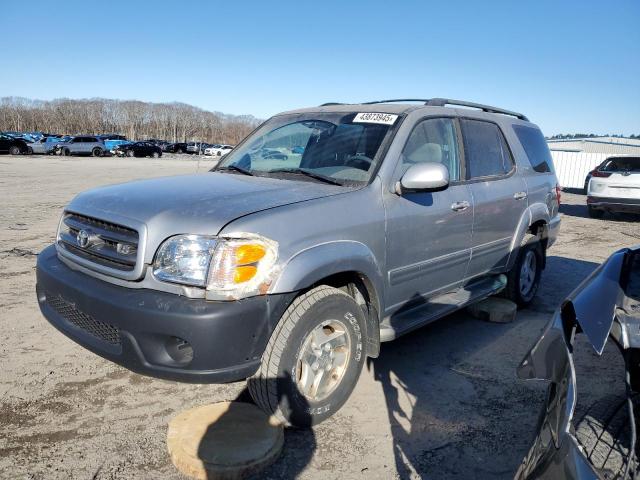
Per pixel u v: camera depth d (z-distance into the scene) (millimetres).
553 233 5719
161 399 3348
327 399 3061
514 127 5234
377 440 2982
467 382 3740
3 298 5156
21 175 20094
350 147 3697
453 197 4023
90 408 3211
